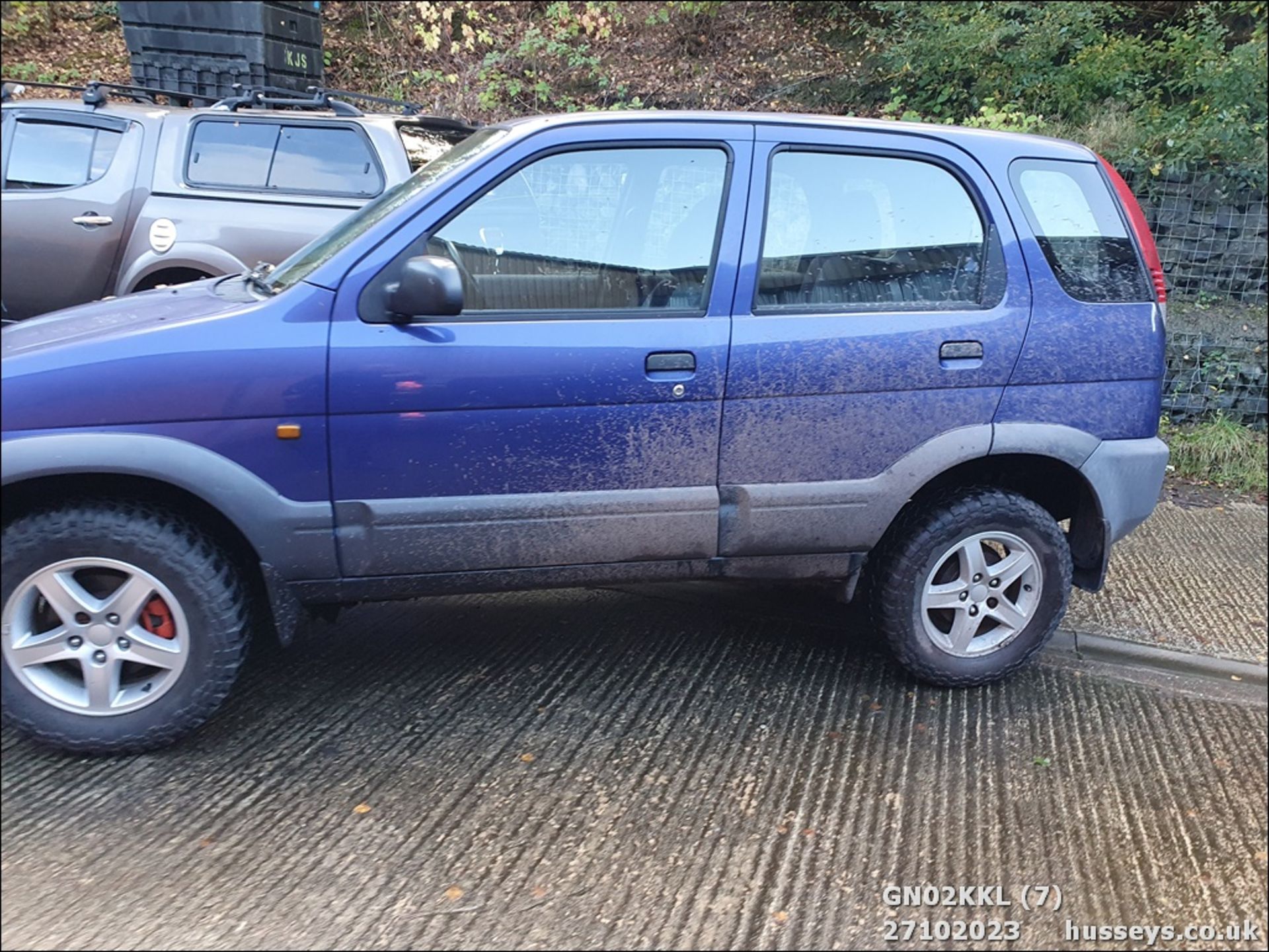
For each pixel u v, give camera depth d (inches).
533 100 374.6
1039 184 126.6
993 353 121.8
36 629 109.0
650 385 113.7
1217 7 331.9
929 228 123.2
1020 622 132.9
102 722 109.3
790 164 119.8
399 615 154.3
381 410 108.2
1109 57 321.7
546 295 115.3
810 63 381.1
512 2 405.7
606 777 113.2
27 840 98.4
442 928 89.2
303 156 227.5
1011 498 128.1
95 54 418.9
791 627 155.3
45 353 102.7
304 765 113.2
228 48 291.1
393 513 111.3
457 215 112.0
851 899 95.2
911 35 347.6
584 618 155.5
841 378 118.0
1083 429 126.0
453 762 115.1
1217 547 197.2
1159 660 148.9
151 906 90.3
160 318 111.0
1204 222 269.9
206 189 223.3
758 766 116.3
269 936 87.4
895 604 128.0
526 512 114.4
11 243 221.0
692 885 96.2
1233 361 255.0
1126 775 117.8
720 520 120.1
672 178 117.0
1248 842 106.1
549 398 111.7
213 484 104.8
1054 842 104.9
